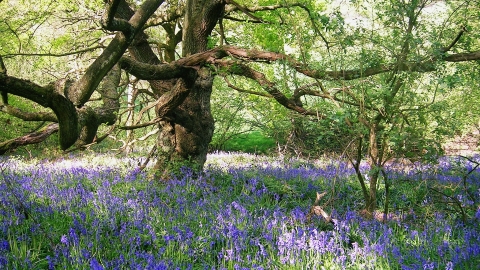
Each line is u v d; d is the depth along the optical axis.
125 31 7.10
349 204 10.49
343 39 8.10
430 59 7.59
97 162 16.64
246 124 23.59
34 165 15.29
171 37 13.15
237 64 9.50
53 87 6.43
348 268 6.38
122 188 10.59
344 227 8.01
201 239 7.29
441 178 11.77
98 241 6.96
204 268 6.26
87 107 7.62
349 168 14.49
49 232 7.17
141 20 7.40
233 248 7.00
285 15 10.98
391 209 9.89
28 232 7.35
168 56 13.20
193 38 11.21
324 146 18.62
